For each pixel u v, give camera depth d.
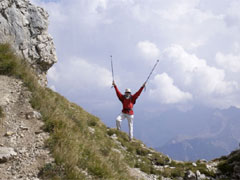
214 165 16.75
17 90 10.91
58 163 7.27
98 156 8.93
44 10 18.02
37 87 11.70
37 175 6.82
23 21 16.17
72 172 7.02
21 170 6.97
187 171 14.51
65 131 8.78
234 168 15.44
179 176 14.19
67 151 7.75
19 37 15.55
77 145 8.41
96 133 14.21
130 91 16.84
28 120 9.38
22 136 8.45
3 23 14.88
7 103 9.98
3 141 8.09
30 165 7.17
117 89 16.86
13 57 12.62
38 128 9.02
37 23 17.02
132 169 12.48
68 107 15.16
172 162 15.88
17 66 12.19
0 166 7.10
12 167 7.10
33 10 17.14
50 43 18.09
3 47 13.04
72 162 7.35
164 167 14.90
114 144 14.62
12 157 7.44
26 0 17.02
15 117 9.45
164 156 16.50
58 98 15.93
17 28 15.60
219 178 14.91
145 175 12.78
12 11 15.63
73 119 12.28
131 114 16.78
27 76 12.05
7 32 14.91
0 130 8.62
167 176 13.79
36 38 16.88
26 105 10.23
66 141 8.27
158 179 12.94
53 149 7.79
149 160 15.23
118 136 16.88
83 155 8.42
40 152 7.71
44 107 10.35
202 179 14.30
